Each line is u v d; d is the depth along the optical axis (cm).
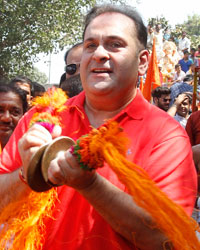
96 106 182
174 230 132
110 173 166
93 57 173
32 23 1248
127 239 156
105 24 175
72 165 131
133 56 177
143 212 145
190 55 1628
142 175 134
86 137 131
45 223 170
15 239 159
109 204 144
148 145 170
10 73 1316
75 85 302
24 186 158
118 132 133
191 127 417
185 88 693
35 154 133
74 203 169
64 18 1248
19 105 308
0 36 1260
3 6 1216
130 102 181
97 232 163
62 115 187
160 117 177
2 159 184
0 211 167
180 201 161
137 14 181
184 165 169
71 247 164
